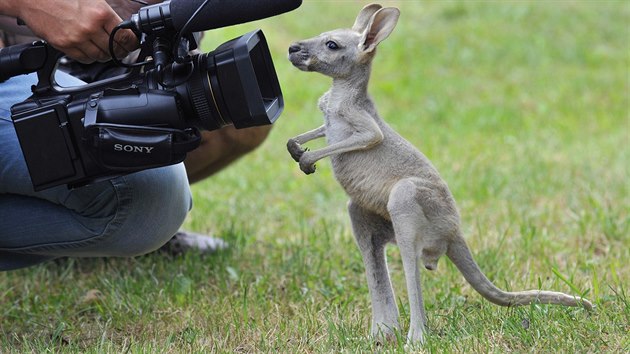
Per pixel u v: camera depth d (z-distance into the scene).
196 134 4.75
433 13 19.67
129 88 4.67
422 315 5.05
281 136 12.09
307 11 19.33
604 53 16.97
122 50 4.81
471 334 5.41
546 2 20.25
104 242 5.64
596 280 6.19
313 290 6.74
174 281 6.82
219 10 4.52
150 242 5.77
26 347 5.58
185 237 7.80
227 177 10.23
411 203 4.92
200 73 4.68
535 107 13.82
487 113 13.37
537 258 7.30
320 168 10.57
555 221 8.45
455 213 5.16
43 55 4.77
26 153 4.79
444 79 15.48
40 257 5.99
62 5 4.65
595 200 8.91
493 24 18.78
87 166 4.80
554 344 5.18
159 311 6.35
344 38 5.00
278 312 6.15
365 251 5.34
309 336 5.66
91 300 6.74
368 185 5.05
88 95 4.77
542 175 9.98
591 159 10.69
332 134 5.05
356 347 5.29
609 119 13.05
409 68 16.17
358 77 5.01
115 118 4.60
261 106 4.66
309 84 14.89
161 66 4.65
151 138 4.58
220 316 6.15
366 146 4.95
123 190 5.41
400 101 14.20
